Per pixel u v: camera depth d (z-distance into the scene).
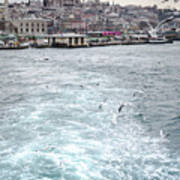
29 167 16.58
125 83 41.31
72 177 15.66
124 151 18.45
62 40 138.50
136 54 99.69
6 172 16.09
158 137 20.67
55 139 20.17
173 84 41.00
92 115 25.39
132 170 16.30
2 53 99.50
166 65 66.94
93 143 19.58
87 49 127.69
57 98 31.16
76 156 17.78
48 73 50.66
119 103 29.30
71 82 41.25
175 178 15.49
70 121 23.80
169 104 29.47
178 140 20.12
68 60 75.94
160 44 187.75
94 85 39.09
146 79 45.34
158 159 17.45
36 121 23.75
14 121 23.72
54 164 16.88
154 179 15.43
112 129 22.16
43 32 178.00
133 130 22.00
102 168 16.50
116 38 196.00
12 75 47.59
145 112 26.53
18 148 18.81
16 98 31.22
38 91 34.66
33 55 91.25
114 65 65.56
